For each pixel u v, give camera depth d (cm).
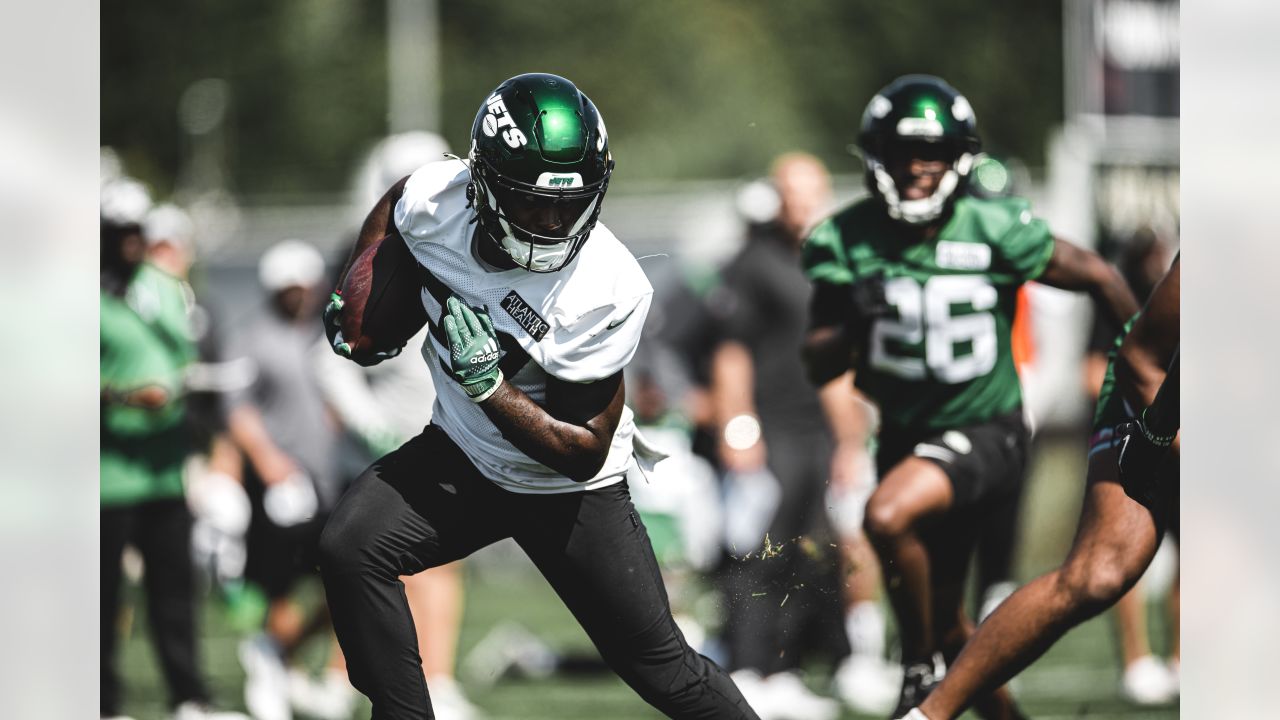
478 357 1260
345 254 2441
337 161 10644
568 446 1283
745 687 2230
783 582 1680
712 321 2661
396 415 2308
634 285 1292
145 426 2305
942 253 1730
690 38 11244
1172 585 2464
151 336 2298
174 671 2342
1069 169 3350
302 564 2372
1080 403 3788
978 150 1717
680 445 3188
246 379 2652
